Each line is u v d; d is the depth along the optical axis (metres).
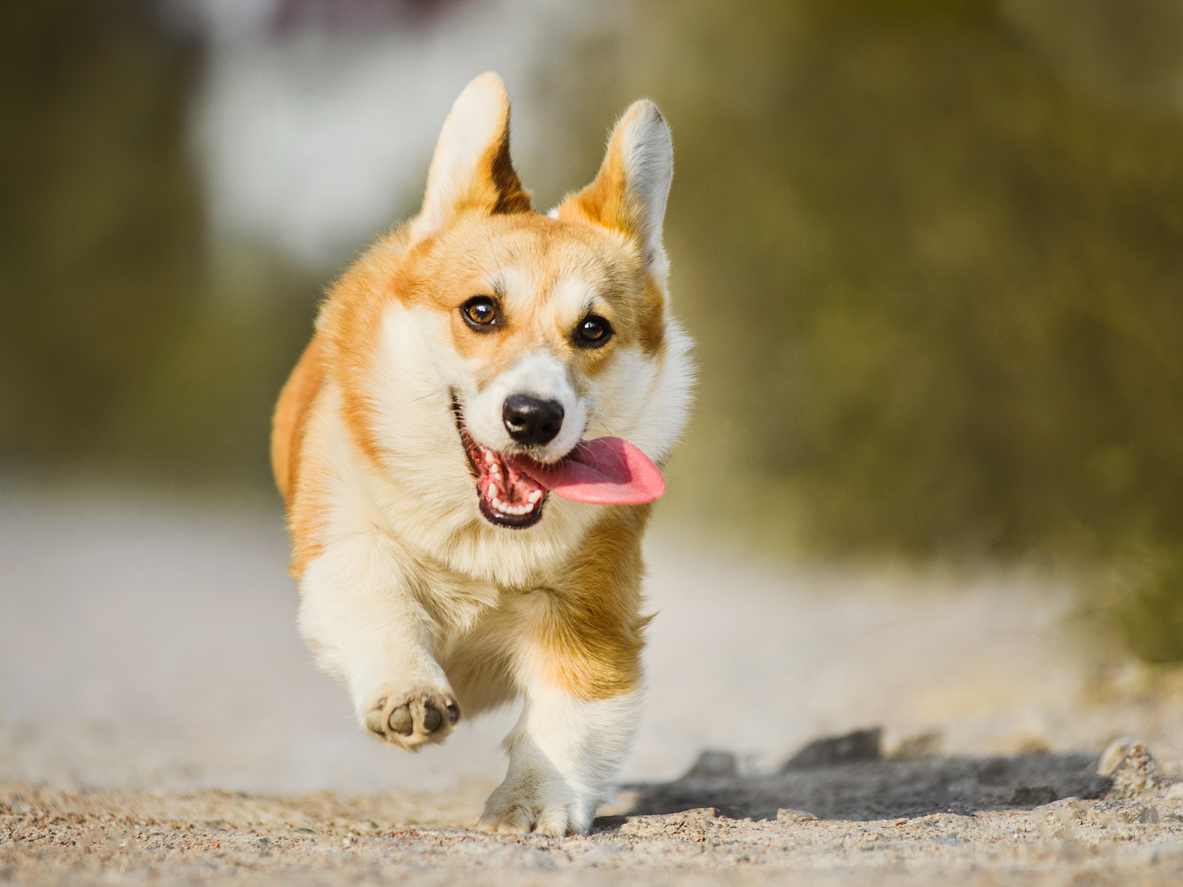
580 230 4.96
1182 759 5.24
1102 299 13.10
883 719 7.45
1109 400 12.66
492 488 4.47
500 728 8.27
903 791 5.13
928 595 12.66
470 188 4.96
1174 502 9.20
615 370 4.79
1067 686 7.40
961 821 4.21
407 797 5.86
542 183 22.83
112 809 4.86
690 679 9.79
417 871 3.20
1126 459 9.84
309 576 4.56
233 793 5.48
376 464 4.59
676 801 5.30
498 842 3.85
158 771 6.32
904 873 3.12
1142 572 8.23
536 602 4.71
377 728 4.03
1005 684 7.76
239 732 7.82
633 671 4.70
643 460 4.49
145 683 9.46
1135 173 13.15
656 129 5.11
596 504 4.49
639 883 3.01
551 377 4.38
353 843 3.85
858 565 15.39
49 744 6.85
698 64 19.97
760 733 7.63
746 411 18.06
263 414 26.97
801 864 3.30
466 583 4.69
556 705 4.58
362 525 4.60
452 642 4.82
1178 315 12.48
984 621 10.03
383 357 4.67
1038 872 3.09
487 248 4.71
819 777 5.71
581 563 4.67
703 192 19.30
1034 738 6.02
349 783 6.37
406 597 4.52
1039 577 11.56
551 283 4.64
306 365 5.86
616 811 5.14
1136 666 7.56
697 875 3.12
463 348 4.55
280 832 4.34
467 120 4.96
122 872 3.21
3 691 8.62
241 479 24.91
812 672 9.33
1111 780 4.73
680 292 19.09
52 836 4.02
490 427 4.35
